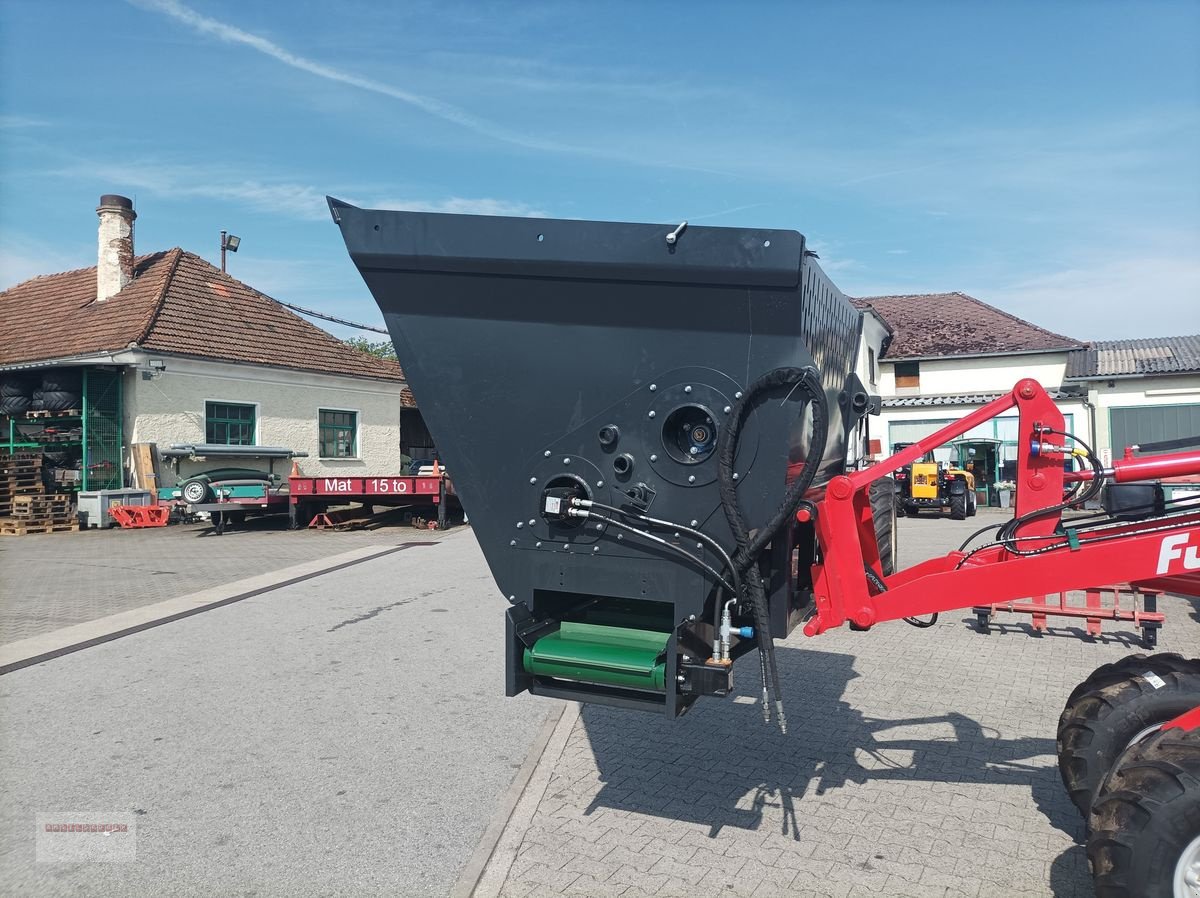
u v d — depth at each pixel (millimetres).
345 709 6062
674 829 4172
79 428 20203
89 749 5281
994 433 26125
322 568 12727
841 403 4312
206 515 18547
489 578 11766
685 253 3326
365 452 26125
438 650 7738
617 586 3646
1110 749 3783
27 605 9953
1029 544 4020
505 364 3658
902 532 17656
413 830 4199
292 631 8500
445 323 3691
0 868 3840
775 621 3766
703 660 3645
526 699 6293
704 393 3449
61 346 21172
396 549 15094
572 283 3512
